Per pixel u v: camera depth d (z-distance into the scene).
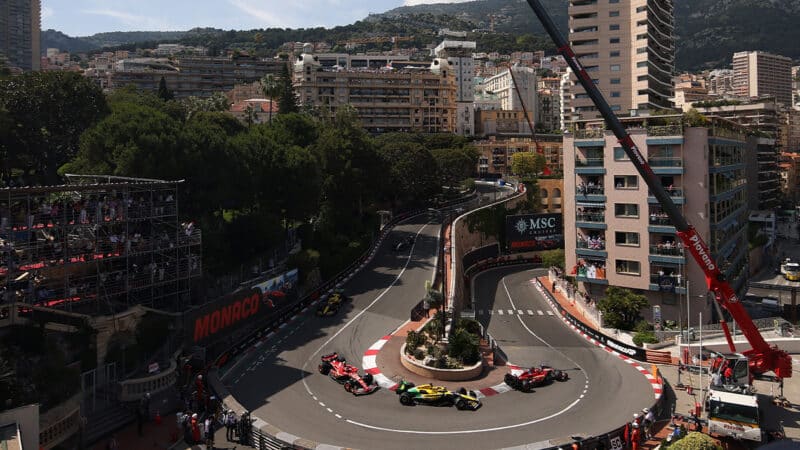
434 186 127.81
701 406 42.38
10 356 36.94
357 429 37.06
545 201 133.75
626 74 137.62
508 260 111.19
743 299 85.56
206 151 65.00
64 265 41.62
